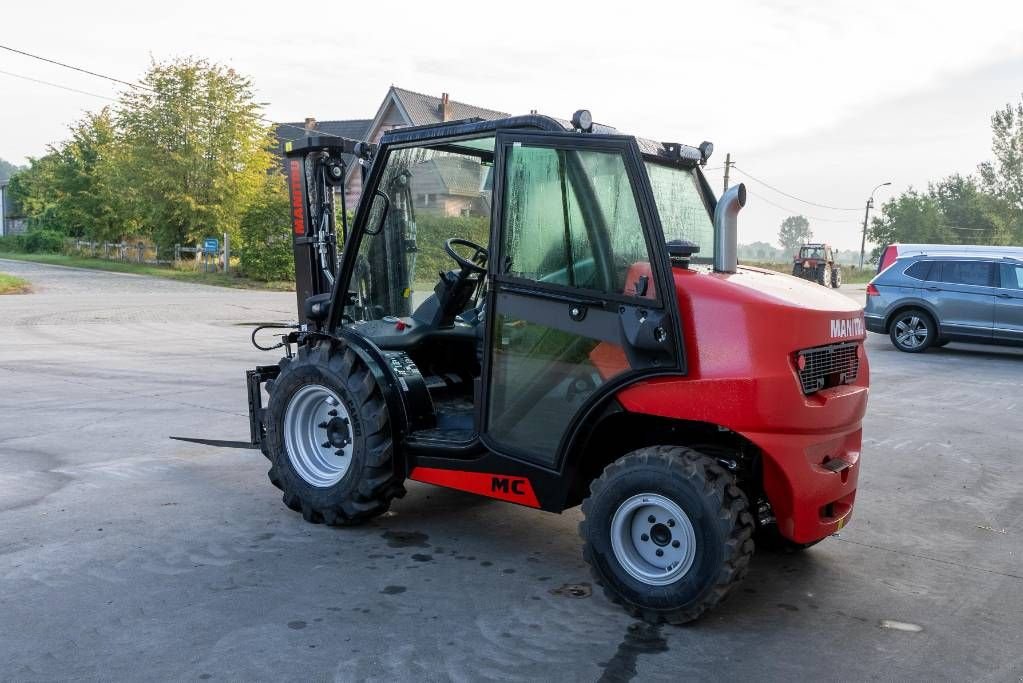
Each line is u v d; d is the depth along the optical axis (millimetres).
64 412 8391
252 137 39125
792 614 3973
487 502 5617
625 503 3861
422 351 5328
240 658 3391
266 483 5980
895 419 8789
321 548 4695
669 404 3748
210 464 6477
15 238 56281
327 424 5066
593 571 3975
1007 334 13883
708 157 4730
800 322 3691
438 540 4863
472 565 4480
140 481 5988
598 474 4340
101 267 40000
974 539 5125
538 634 3674
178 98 37500
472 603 3986
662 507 3768
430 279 5211
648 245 3695
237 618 3768
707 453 4047
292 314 20625
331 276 5445
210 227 39062
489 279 4266
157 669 3289
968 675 3408
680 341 3674
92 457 6652
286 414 5105
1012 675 3412
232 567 4383
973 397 10219
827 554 4828
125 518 5160
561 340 4031
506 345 4250
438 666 3352
